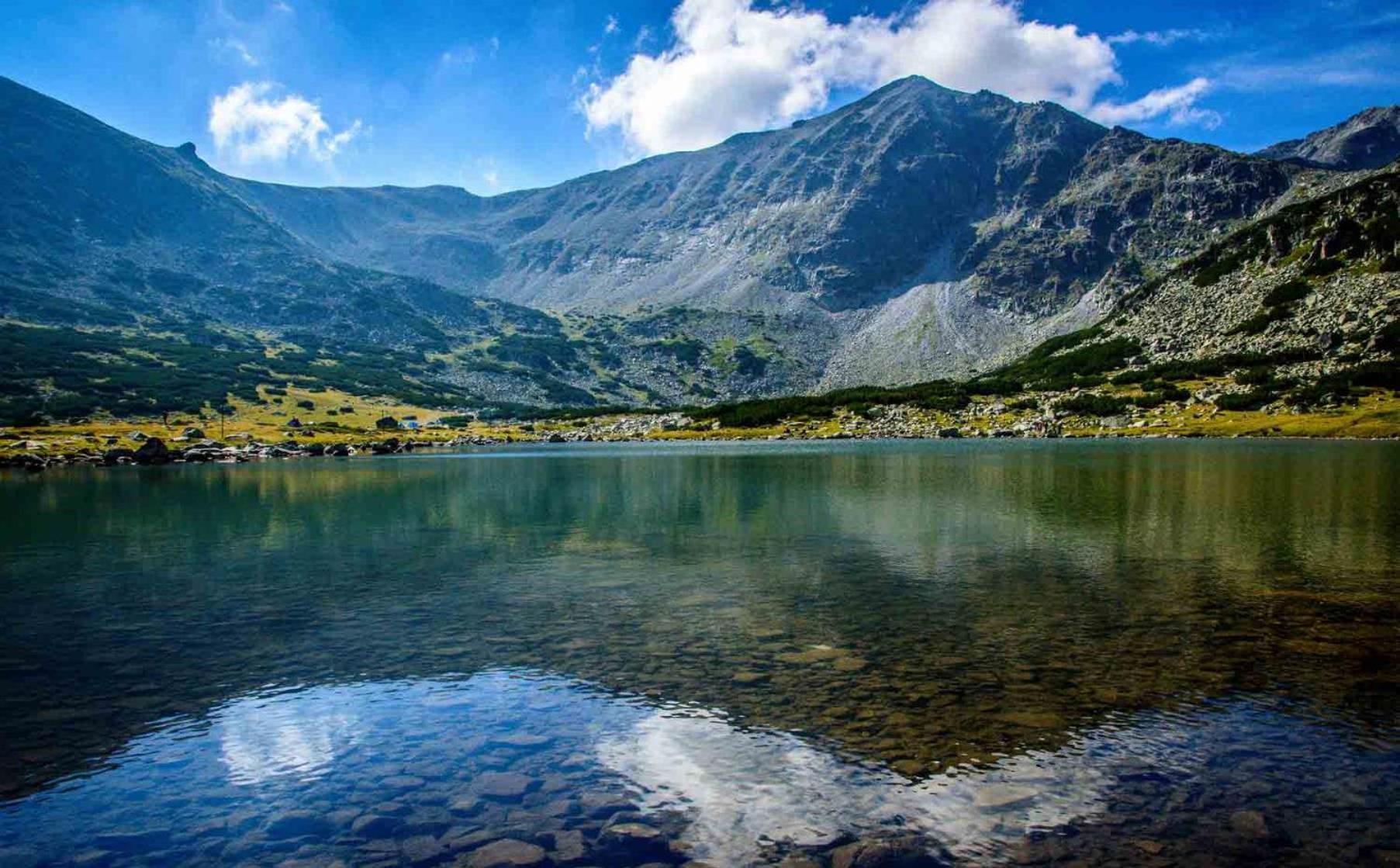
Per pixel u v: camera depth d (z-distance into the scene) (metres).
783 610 21.44
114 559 31.91
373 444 141.50
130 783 11.59
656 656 17.30
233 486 69.81
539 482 67.94
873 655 17.11
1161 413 159.25
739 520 40.78
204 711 14.57
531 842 9.70
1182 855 9.20
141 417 167.25
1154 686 15.02
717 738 12.80
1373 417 134.25
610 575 26.80
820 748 12.34
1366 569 26.38
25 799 11.10
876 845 9.52
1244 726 13.03
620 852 9.41
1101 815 10.16
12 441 123.19
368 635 19.69
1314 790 10.78
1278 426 137.00
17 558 32.44
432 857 9.38
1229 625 19.39
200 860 9.41
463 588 25.05
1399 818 10.03
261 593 24.80
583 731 13.19
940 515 41.88
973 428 169.12
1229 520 38.81
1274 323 197.62
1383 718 13.37
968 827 9.91
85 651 18.62
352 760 12.27
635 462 98.12
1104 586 24.12
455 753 12.44
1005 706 14.04
